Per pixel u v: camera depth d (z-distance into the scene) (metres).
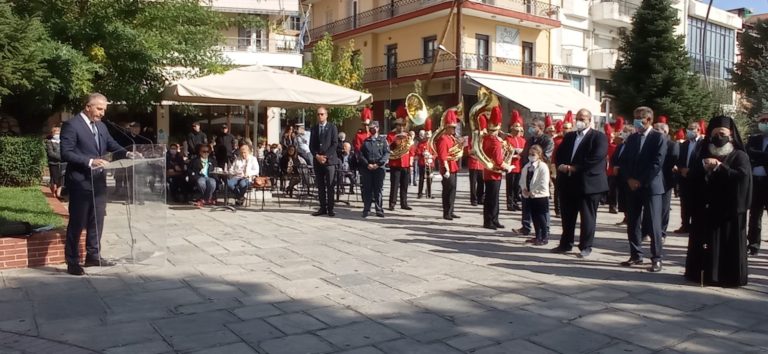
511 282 6.16
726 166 5.95
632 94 26.05
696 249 6.17
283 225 9.66
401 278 6.26
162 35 13.11
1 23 8.84
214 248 7.71
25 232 6.72
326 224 9.86
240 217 10.53
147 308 5.16
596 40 34.41
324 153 10.73
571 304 5.42
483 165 9.65
